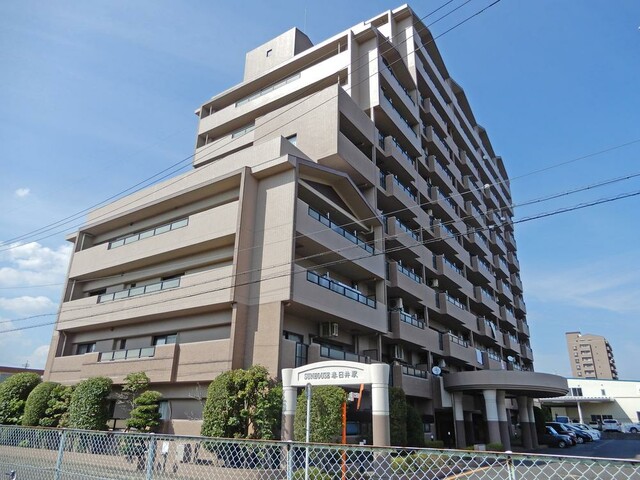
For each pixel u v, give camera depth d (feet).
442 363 107.86
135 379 65.87
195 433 60.23
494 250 180.45
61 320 91.09
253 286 67.10
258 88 119.24
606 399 210.79
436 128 137.69
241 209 69.56
